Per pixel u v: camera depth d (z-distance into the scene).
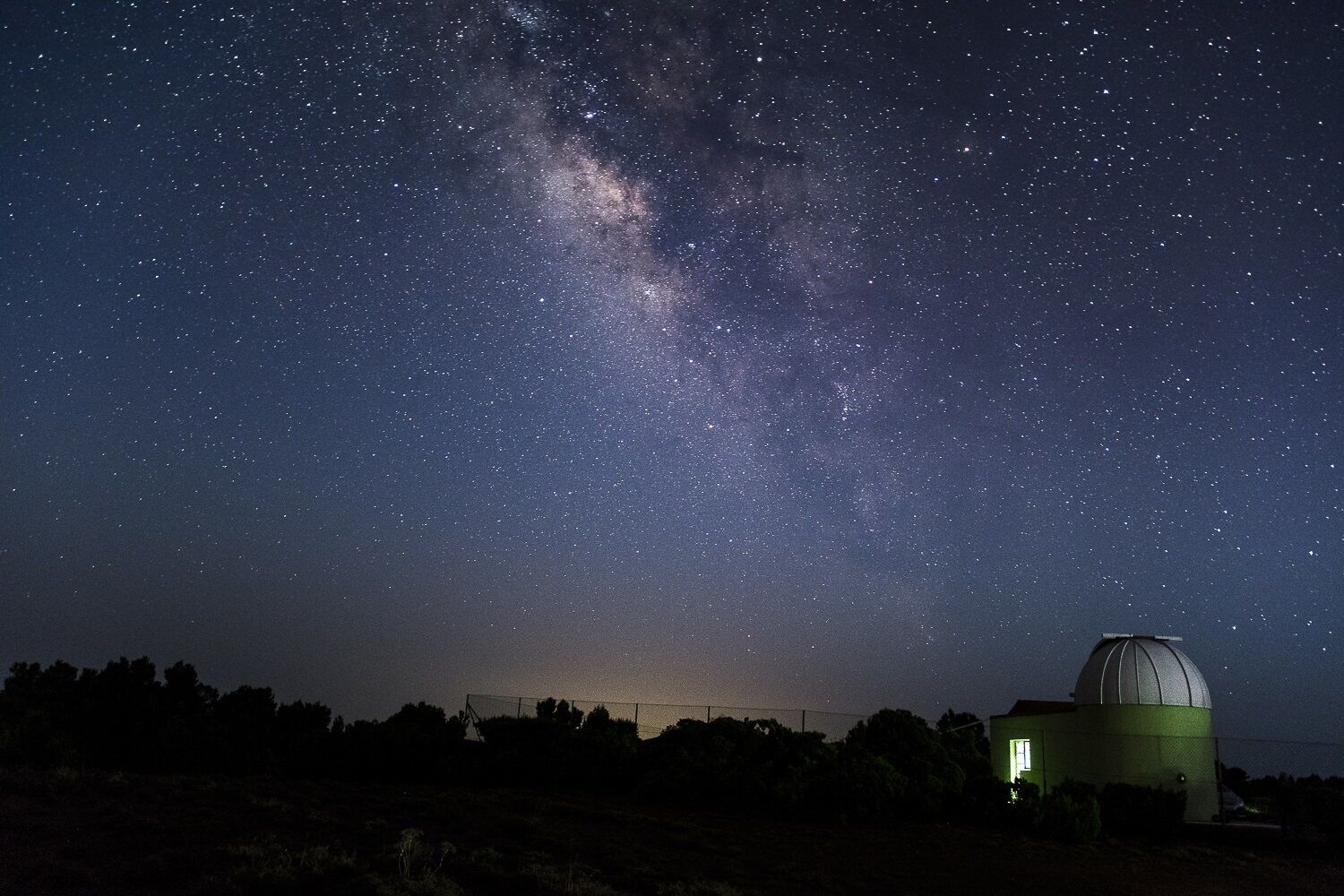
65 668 25.08
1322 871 17.75
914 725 21.78
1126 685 25.55
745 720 22.28
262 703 26.89
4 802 12.08
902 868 13.76
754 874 12.23
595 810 15.81
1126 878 14.90
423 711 23.88
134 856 10.04
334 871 9.56
